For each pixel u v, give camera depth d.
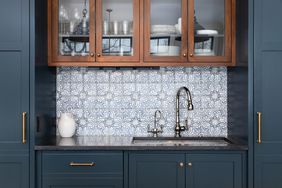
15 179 2.47
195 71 3.04
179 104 3.04
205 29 2.77
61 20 2.79
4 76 2.46
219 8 2.78
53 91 2.97
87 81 3.05
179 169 2.46
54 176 2.47
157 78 3.04
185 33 2.74
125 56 2.76
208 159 2.46
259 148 2.44
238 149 2.44
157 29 2.78
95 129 3.05
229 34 2.74
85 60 2.76
